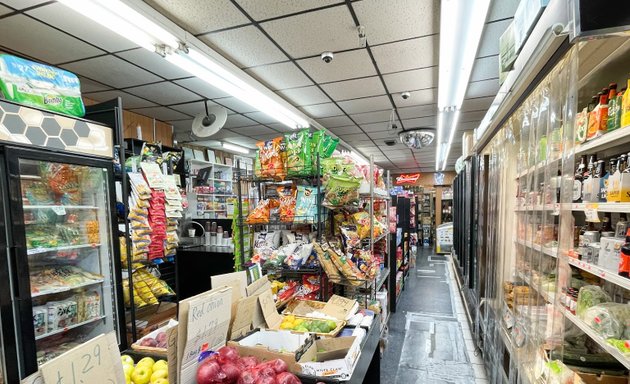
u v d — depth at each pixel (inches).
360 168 117.3
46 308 79.7
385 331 136.2
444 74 124.5
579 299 59.5
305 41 110.7
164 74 133.1
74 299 86.5
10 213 64.8
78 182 92.0
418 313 177.8
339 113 196.7
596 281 67.2
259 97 150.9
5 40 104.3
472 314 143.6
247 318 62.5
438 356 126.5
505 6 89.9
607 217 66.1
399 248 213.3
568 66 49.1
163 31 92.8
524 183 74.6
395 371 115.6
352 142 287.0
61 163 76.8
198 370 45.8
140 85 144.9
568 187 51.2
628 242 48.2
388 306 160.9
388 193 166.9
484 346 115.0
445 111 179.9
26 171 79.3
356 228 109.3
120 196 106.3
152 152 131.6
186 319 45.1
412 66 131.5
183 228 167.0
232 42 111.0
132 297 97.0
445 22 87.9
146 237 111.5
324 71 135.6
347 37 108.4
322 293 95.6
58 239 83.4
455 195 273.3
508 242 90.7
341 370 50.8
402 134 231.0
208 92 154.8
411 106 183.8
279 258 94.8
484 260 124.3
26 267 66.7
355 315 78.7
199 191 241.3
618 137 50.3
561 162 53.2
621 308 53.0
